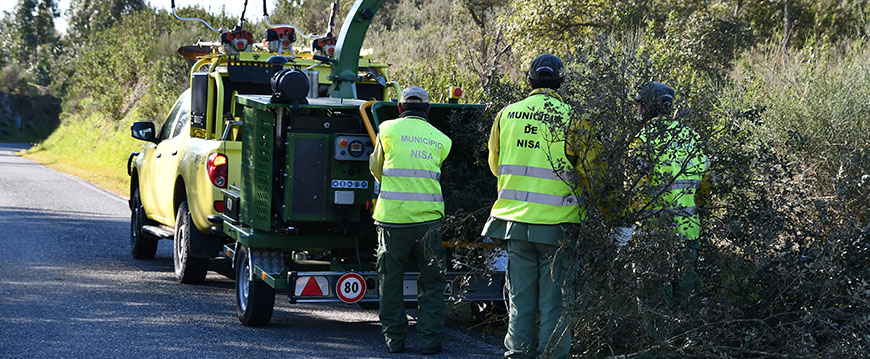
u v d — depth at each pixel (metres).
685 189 5.65
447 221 6.52
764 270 5.97
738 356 5.77
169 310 8.18
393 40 27.22
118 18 74.25
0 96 75.31
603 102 5.25
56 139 46.06
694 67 13.85
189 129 10.05
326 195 7.05
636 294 5.50
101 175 27.42
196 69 10.10
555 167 5.38
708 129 5.68
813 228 6.10
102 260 11.27
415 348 6.84
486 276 6.84
